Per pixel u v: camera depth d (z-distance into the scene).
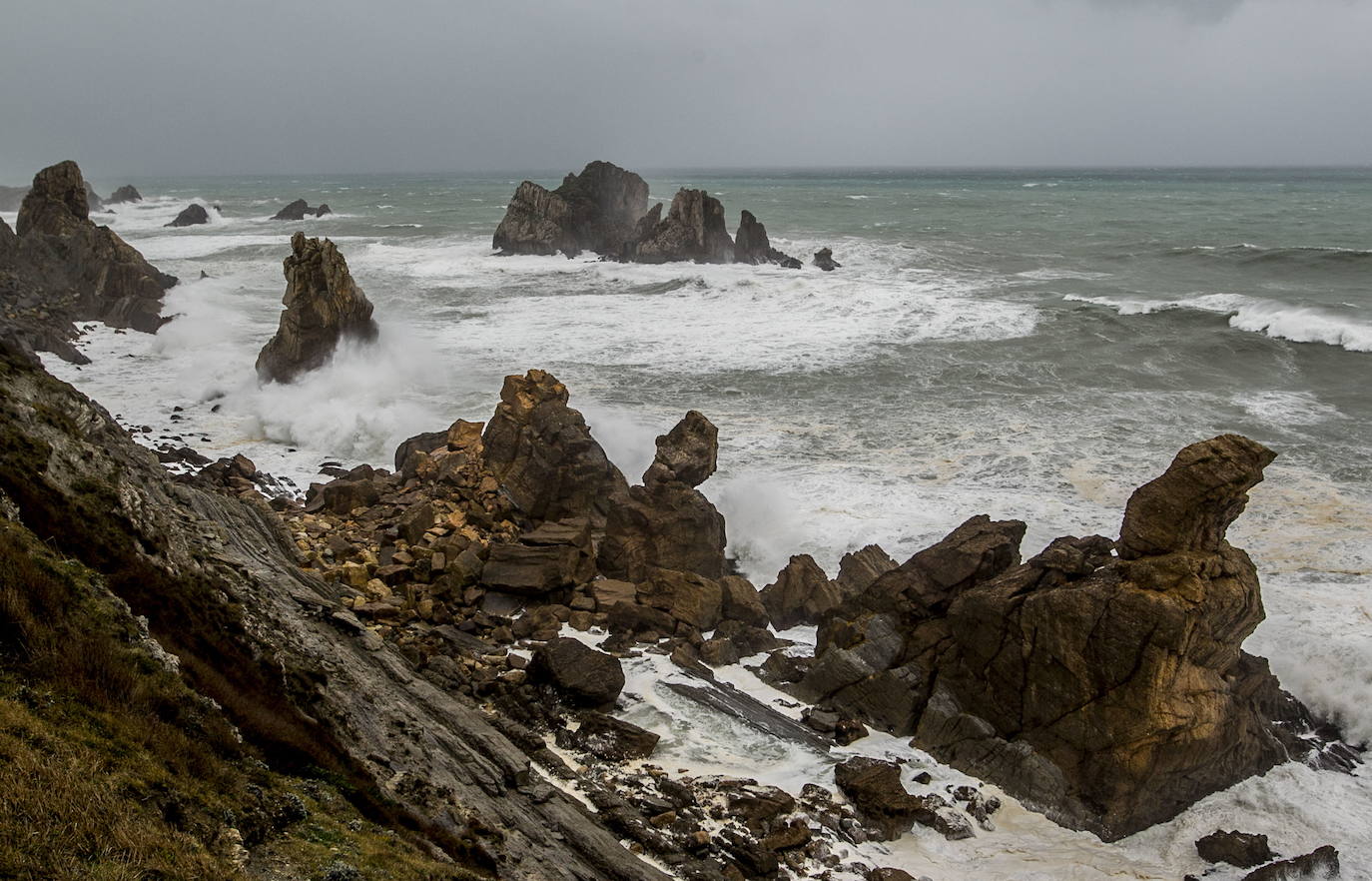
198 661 13.74
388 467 34.94
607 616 23.97
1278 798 18.30
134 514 16.44
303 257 41.31
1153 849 17.39
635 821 16.30
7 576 12.02
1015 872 16.41
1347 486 30.83
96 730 10.79
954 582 21.78
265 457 34.84
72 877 8.80
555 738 19.14
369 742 15.45
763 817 16.88
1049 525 28.14
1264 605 23.72
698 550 26.09
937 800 17.84
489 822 14.89
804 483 31.52
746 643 23.50
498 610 24.30
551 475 28.16
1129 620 17.91
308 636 17.67
